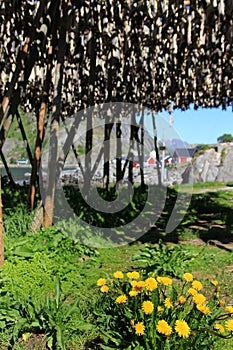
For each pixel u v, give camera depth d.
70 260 4.12
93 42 7.06
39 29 5.47
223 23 5.57
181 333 1.93
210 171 23.39
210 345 2.18
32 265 3.59
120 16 5.96
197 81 9.89
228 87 9.93
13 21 6.45
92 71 7.50
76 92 10.14
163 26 5.96
